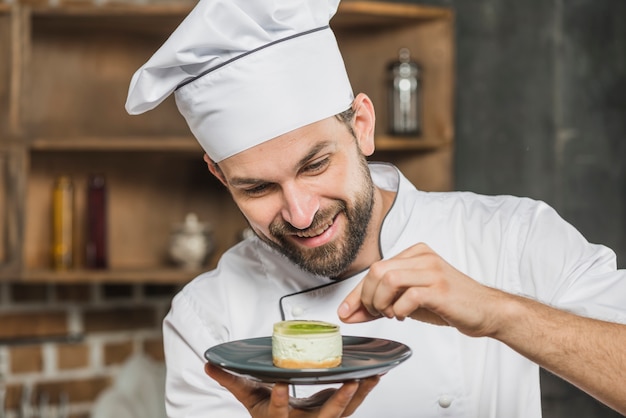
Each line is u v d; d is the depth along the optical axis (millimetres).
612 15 3354
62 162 3225
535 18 3316
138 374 3244
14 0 3105
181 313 1750
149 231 3309
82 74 3193
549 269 1509
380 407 1582
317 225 1403
